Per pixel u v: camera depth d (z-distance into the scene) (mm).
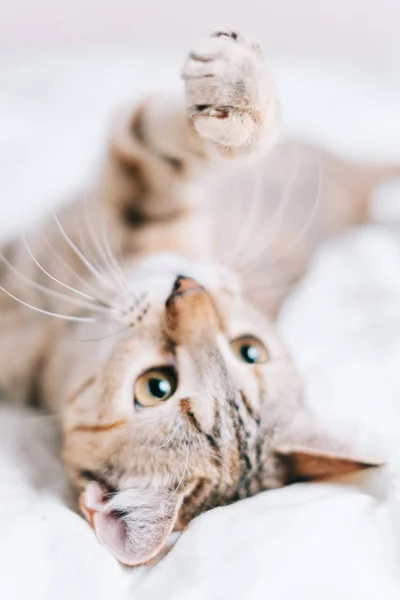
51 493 302
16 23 763
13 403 394
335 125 646
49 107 613
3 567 251
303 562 254
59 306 377
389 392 385
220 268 341
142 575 266
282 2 815
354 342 433
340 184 577
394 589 253
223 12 807
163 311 306
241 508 278
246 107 292
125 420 294
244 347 317
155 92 370
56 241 385
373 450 302
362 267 502
